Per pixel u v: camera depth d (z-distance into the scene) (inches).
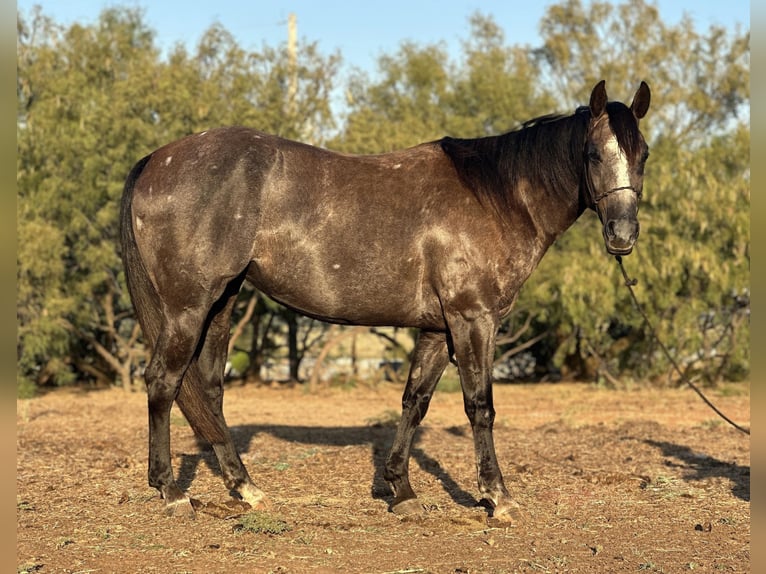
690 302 649.6
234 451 238.7
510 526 221.3
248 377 751.1
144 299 222.1
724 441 376.8
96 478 280.7
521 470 299.0
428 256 220.5
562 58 917.8
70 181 634.2
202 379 234.4
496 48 875.4
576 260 650.8
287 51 709.9
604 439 380.5
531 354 805.2
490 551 199.3
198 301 215.3
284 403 597.9
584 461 321.4
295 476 284.5
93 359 735.1
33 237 588.4
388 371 773.9
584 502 251.0
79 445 356.5
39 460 314.8
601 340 727.1
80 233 644.7
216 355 236.2
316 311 225.8
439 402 598.2
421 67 853.8
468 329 220.2
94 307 695.1
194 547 199.6
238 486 236.7
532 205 223.8
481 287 219.3
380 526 220.5
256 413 518.6
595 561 192.2
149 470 227.1
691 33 919.0
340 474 287.9
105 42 738.2
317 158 223.9
